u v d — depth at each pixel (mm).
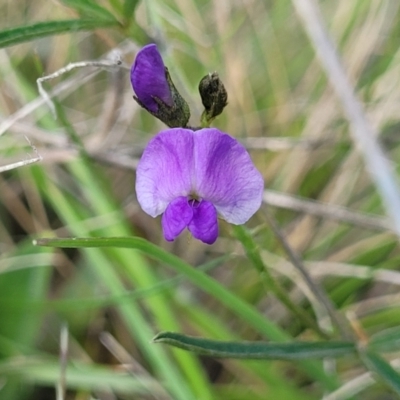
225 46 216
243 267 199
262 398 178
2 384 181
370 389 183
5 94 206
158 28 177
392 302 193
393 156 208
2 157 199
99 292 196
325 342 157
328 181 210
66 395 188
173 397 177
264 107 227
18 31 155
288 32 238
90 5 161
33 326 187
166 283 176
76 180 199
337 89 185
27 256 191
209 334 181
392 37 230
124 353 188
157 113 152
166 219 148
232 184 148
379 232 201
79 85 217
